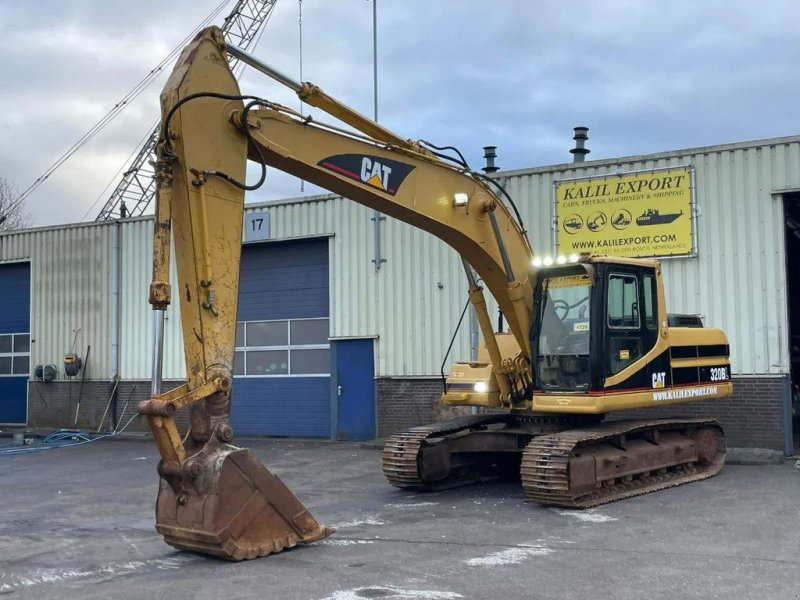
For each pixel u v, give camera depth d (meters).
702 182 15.80
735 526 9.08
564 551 8.02
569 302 11.42
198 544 7.70
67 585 7.27
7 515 11.13
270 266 21.20
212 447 7.71
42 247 24.69
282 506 8.08
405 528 9.33
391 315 19.11
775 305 15.14
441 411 18.38
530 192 17.31
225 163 8.07
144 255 22.95
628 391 11.34
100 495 12.74
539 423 12.09
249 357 21.34
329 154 9.09
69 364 23.44
